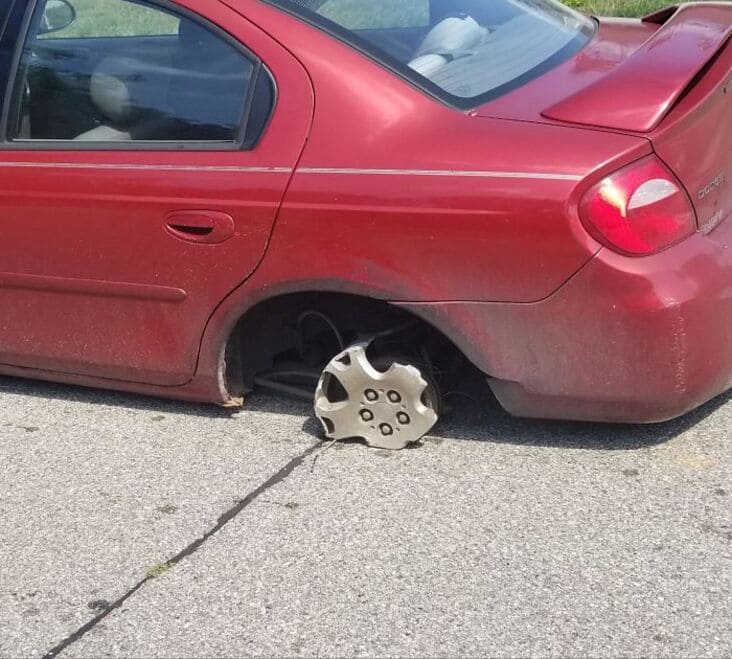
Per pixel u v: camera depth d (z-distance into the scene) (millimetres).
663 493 3164
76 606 2893
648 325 2943
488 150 3029
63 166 3562
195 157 3379
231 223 3305
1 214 3672
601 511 3102
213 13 3385
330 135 3203
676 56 3180
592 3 9875
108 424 3852
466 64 3340
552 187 2926
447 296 3123
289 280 3291
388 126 3162
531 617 2703
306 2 3377
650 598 2740
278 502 3279
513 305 3062
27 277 3727
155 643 2725
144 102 3492
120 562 3062
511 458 3398
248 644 2693
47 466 3594
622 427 3514
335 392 3578
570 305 3002
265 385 3855
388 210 3100
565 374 3096
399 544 3031
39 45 3672
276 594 2871
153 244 3453
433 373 3461
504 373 3162
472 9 3615
